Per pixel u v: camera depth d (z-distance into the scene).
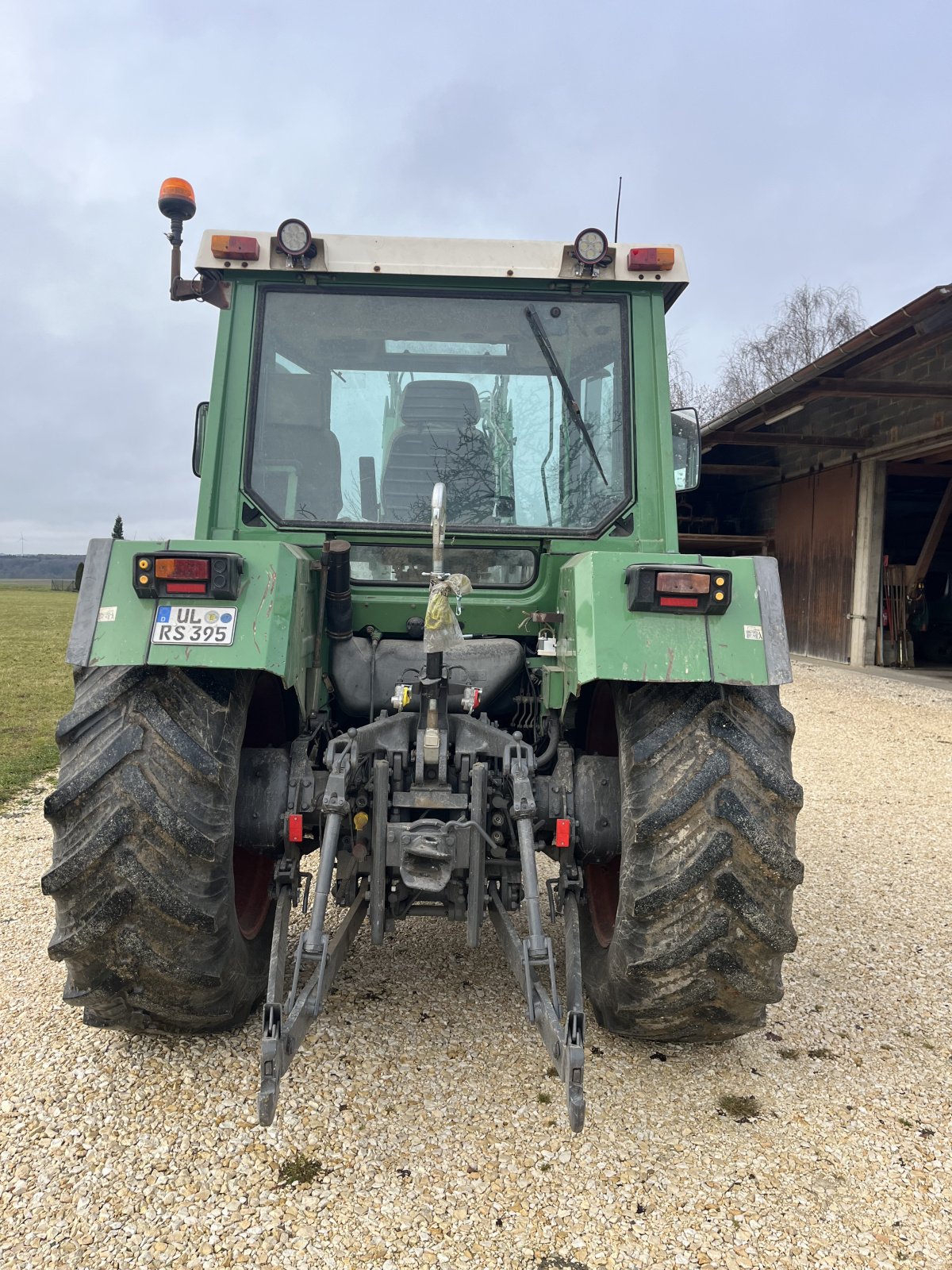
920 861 4.98
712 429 13.25
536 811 2.64
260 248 3.08
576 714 3.00
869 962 3.64
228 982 2.55
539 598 3.14
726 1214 2.17
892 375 12.27
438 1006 3.12
